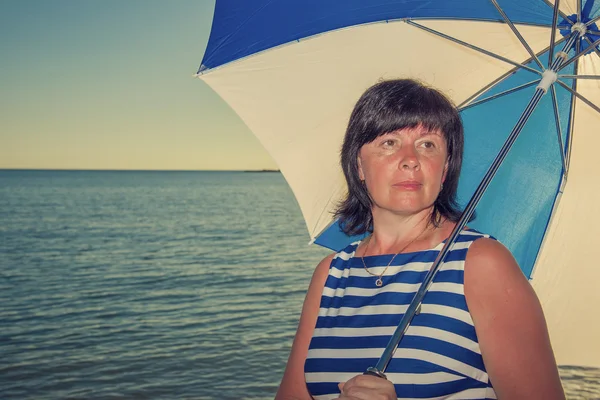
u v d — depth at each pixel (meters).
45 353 11.62
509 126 2.41
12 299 16.72
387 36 2.39
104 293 17.53
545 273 2.37
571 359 2.40
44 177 193.00
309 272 21.23
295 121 2.55
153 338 12.59
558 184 2.36
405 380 1.67
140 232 35.19
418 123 1.87
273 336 12.66
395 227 1.93
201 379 10.14
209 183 140.25
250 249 28.00
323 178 2.55
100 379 10.20
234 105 2.59
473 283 1.69
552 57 2.25
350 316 1.87
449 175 1.95
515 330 1.64
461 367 1.66
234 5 2.48
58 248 27.91
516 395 1.63
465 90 2.42
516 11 2.26
